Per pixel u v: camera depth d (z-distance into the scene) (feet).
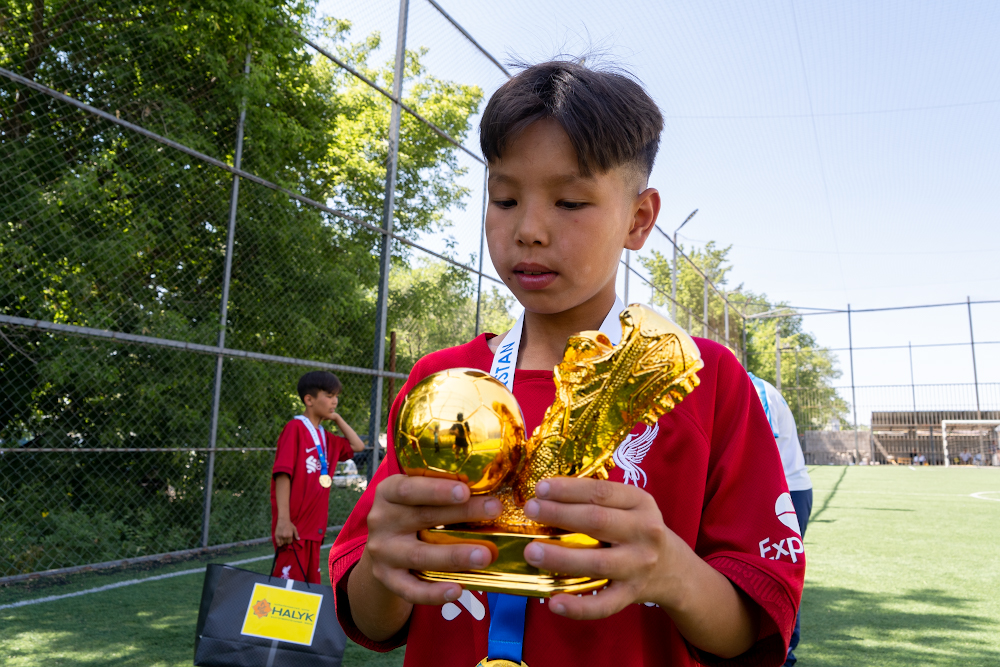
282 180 29.91
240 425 25.79
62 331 16.28
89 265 21.58
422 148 35.73
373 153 35.42
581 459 1.73
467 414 1.69
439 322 31.53
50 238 20.71
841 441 95.14
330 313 29.78
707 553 2.58
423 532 1.79
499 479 1.75
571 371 1.77
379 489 1.81
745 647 2.32
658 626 2.54
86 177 21.02
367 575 2.55
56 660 11.23
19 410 20.88
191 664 11.13
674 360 1.64
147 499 22.81
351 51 34.27
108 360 22.16
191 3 23.91
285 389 27.78
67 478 21.49
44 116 20.97
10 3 20.44
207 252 25.49
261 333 27.14
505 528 1.79
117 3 22.36
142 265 23.71
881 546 25.59
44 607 14.47
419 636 2.72
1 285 19.88
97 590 16.06
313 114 33.58
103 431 22.39
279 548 13.00
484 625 2.59
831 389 96.63
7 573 17.58
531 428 2.70
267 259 27.40
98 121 22.09
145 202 22.65
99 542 20.29
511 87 2.39
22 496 20.26
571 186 2.27
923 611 16.14
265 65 25.68
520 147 2.29
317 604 9.97
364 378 30.76
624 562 1.63
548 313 2.40
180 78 24.20
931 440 91.04
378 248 32.37
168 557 19.84
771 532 2.48
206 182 25.27
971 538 27.66
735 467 2.62
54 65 21.34
